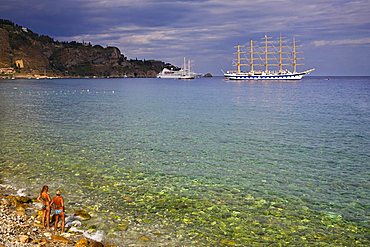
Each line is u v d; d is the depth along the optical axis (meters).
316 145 34.38
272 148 33.06
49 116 55.53
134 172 25.02
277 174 24.95
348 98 101.50
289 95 116.81
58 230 15.71
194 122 49.91
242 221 17.39
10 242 13.52
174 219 17.45
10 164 26.72
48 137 37.34
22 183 22.47
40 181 22.91
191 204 19.34
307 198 20.45
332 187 22.34
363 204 19.69
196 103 84.19
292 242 15.51
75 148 32.25
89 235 15.45
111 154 30.12
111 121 50.34
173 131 41.94
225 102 87.50
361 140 36.84
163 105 78.06
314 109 69.81
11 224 15.52
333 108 71.88
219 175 24.53
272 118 55.00
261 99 98.56
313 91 143.75
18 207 17.83
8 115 56.19
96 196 20.33
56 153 30.28
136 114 59.53
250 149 32.56
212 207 18.98
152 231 16.12
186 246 14.87
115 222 16.92
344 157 29.77
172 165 26.91
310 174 24.98
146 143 34.72
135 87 190.88
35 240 14.01
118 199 19.91
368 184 22.92
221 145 34.12
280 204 19.55
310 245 15.30
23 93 121.00
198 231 16.25
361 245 15.36
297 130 43.19
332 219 17.78
